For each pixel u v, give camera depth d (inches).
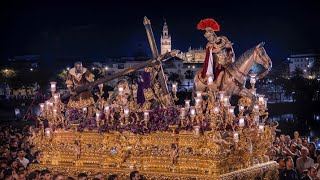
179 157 924.6
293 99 3799.2
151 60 1023.0
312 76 4904.0
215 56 1014.4
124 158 966.4
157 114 957.8
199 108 920.3
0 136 1349.7
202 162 909.2
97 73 2354.8
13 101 3516.2
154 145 948.0
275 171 1015.0
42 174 894.4
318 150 1191.6
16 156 1111.0
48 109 1027.3
